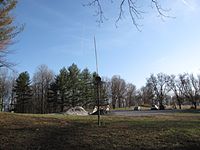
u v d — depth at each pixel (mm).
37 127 13266
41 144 9953
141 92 108125
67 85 70438
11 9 16438
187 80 81000
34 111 76500
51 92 72000
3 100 72875
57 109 73250
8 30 16812
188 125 13891
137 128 12781
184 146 9734
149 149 9328
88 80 74812
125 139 10562
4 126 13422
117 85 100812
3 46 17031
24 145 9844
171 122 15539
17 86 72938
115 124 14188
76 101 71750
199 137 10977
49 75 77812
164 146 9680
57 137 10945
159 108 69062
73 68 72812
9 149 9383
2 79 67812
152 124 14250
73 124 14359
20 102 73125
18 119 15797
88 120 16266
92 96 73562
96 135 11211
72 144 9906
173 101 87750
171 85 93500
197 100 79062
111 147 9531
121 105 102562
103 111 35406
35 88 77438
